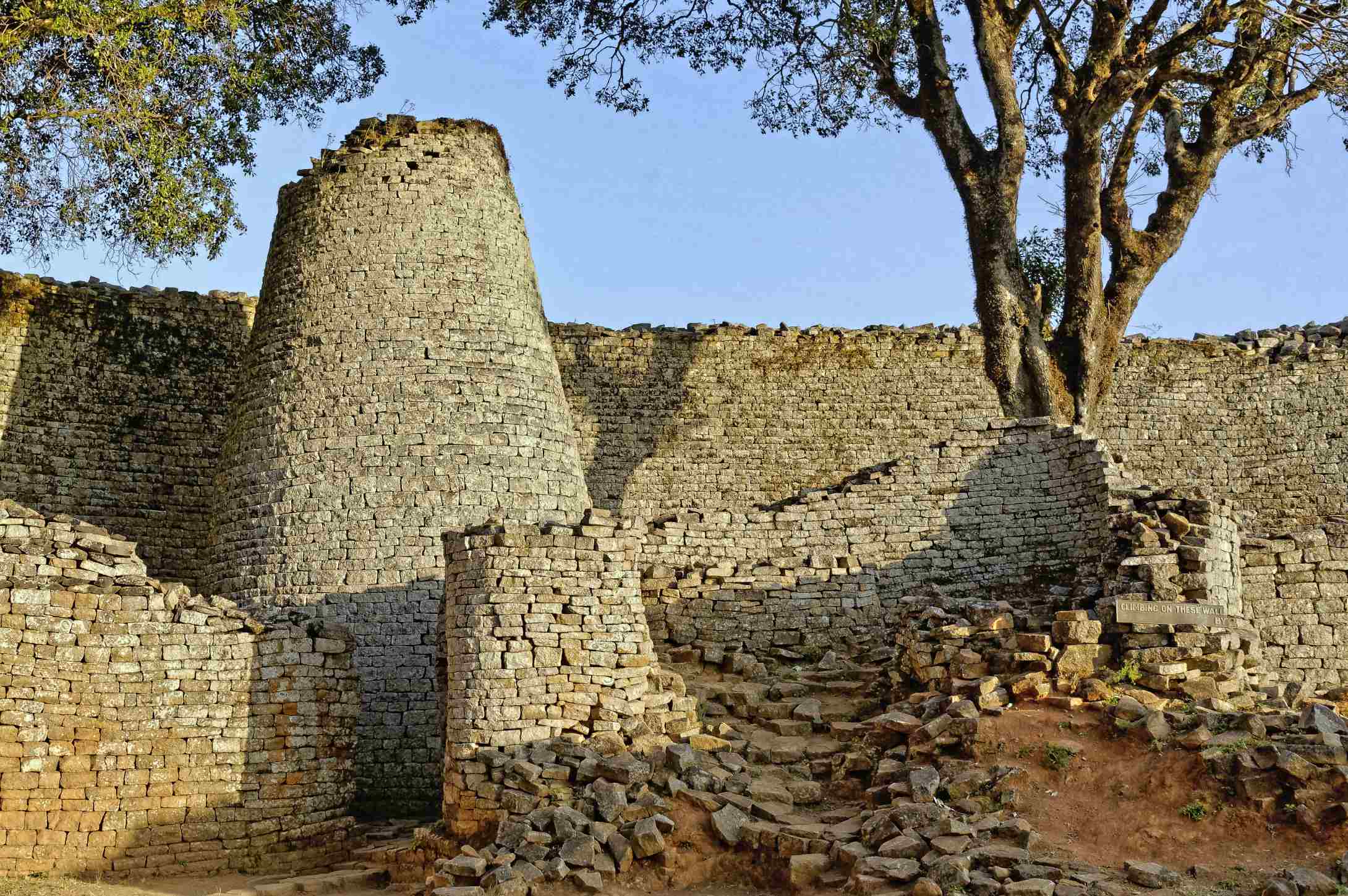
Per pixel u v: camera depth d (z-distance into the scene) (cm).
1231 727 1495
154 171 1994
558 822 1469
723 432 3084
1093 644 1673
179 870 1669
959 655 1702
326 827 1777
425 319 2312
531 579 1709
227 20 2072
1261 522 3088
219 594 2238
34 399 2775
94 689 1677
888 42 2661
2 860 1591
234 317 3008
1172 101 2705
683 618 2108
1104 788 1449
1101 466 2098
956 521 2206
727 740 1698
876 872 1316
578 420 3033
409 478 2209
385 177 2402
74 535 1762
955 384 3175
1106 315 2534
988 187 2538
